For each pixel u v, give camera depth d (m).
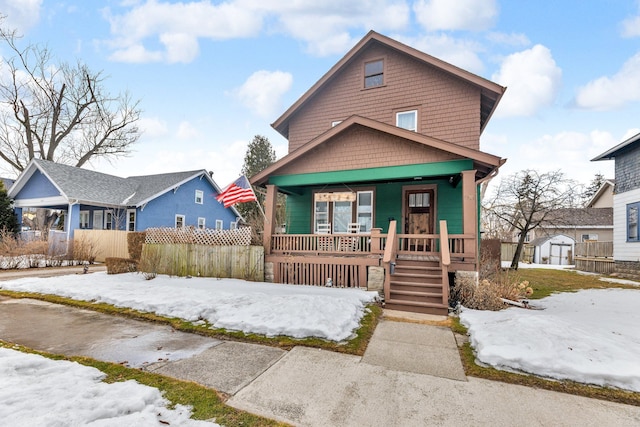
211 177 23.05
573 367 3.58
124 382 3.27
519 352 3.93
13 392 2.86
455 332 5.28
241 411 2.87
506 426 2.73
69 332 5.21
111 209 17.98
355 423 2.74
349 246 9.34
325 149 9.38
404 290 7.14
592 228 26.44
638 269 13.14
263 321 5.28
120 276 9.70
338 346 4.54
